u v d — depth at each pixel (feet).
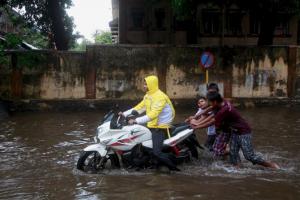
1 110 47.06
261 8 54.90
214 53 52.75
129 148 24.44
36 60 50.72
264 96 53.72
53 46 73.97
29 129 38.96
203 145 31.37
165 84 52.47
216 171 24.54
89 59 51.26
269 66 53.36
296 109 50.98
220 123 24.90
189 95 52.85
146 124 27.45
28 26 69.00
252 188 21.43
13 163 27.04
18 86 50.93
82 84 51.60
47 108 50.78
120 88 52.03
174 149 25.05
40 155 29.12
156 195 20.40
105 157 24.66
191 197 20.07
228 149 27.43
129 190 21.18
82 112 49.75
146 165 25.03
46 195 20.72
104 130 24.09
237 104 52.70
